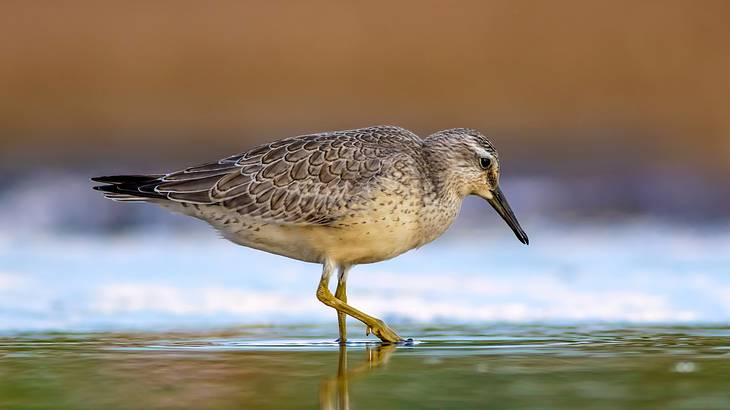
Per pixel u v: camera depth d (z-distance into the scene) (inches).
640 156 844.6
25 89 911.0
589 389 327.9
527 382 338.6
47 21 924.6
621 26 911.7
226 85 922.1
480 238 705.0
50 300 522.6
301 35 930.1
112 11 930.1
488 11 925.2
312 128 898.1
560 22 919.0
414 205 424.5
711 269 592.4
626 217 777.6
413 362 375.2
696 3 904.9
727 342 410.9
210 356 389.1
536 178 826.2
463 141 444.5
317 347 410.9
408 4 930.1
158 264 628.1
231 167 433.7
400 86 917.2
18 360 381.7
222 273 597.9
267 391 330.0
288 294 543.5
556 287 550.9
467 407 306.2
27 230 768.9
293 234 432.1
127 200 439.5
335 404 312.8
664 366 362.9
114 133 895.1
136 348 406.6
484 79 914.7
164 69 922.7
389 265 617.6
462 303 515.2
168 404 314.3
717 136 857.5
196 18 933.2
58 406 312.7
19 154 861.8
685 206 786.8
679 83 893.8
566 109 901.2
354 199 418.6
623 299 518.9
